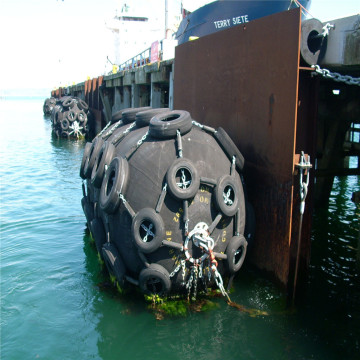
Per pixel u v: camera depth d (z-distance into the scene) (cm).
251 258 686
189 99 900
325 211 1057
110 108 2647
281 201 595
